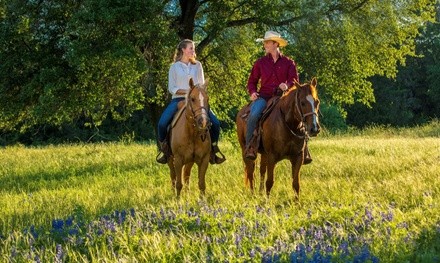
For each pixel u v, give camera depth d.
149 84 19.80
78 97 19.22
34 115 18.88
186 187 11.38
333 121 51.31
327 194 11.09
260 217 8.34
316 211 8.93
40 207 10.82
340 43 20.84
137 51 17.33
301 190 11.77
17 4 18.52
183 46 11.19
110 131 51.34
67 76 18.56
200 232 7.52
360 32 21.23
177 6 21.53
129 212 8.63
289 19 20.00
